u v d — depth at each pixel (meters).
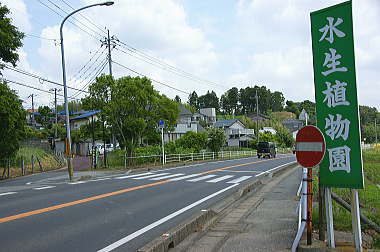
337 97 5.32
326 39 5.41
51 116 60.62
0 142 19.92
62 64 18.53
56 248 5.83
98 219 7.98
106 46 29.86
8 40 18.28
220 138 39.47
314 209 7.62
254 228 7.17
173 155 29.56
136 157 24.39
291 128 95.44
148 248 5.21
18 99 20.92
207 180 16.41
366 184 14.18
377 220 7.05
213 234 6.90
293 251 5.32
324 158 5.43
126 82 24.66
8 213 8.43
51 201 10.15
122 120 24.92
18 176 22.03
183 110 58.06
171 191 12.60
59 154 37.47
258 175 19.14
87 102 24.72
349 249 5.28
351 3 5.20
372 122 92.19
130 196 11.27
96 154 26.59
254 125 78.25
